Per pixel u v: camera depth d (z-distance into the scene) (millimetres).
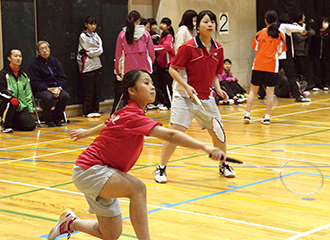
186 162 6707
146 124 3102
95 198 3219
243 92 14109
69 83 11711
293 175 5266
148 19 12500
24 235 3980
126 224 4188
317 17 16625
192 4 14555
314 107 12312
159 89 12609
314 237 3807
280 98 14508
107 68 12617
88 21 11531
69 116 11758
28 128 9836
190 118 5602
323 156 6844
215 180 5734
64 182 5777
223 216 4395
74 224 3537
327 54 16297
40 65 10398
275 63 9648
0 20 10242
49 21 11203
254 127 9531
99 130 3477
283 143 7863
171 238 3842
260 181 5652
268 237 3826
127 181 3178
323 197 4969
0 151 7742
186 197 5039
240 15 16094
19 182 5793
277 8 16078
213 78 5656
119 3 12680
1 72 9695
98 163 3225
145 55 10383
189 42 5445
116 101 10930
